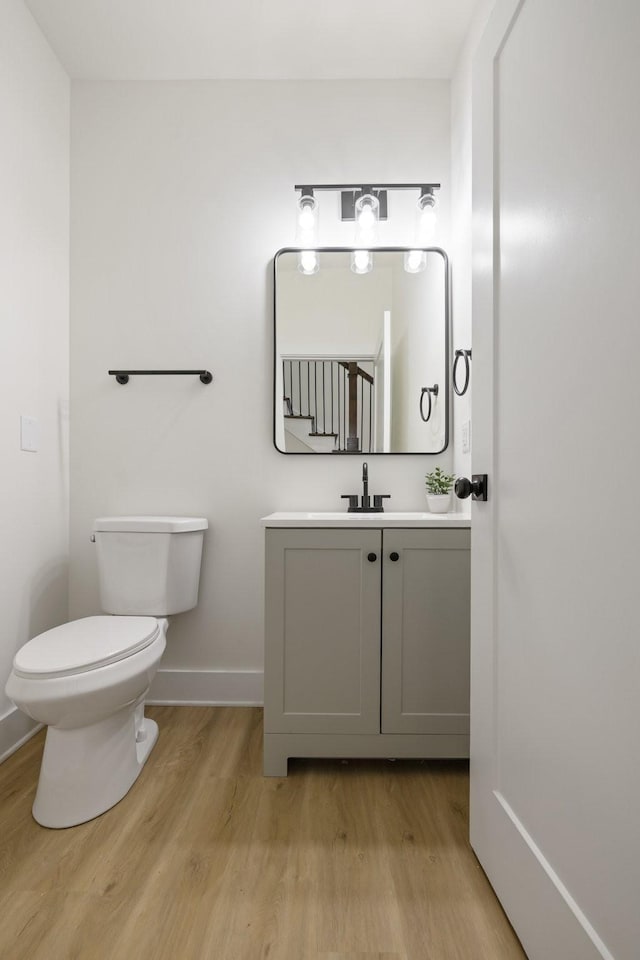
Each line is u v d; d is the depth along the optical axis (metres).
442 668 1.56
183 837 1.27
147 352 2.10
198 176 2.10
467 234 1.88
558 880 0.83
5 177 1.69
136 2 1.77
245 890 1.10
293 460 2.10
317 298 2.09
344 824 1.33
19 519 1.77
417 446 2.08
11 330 1.72
